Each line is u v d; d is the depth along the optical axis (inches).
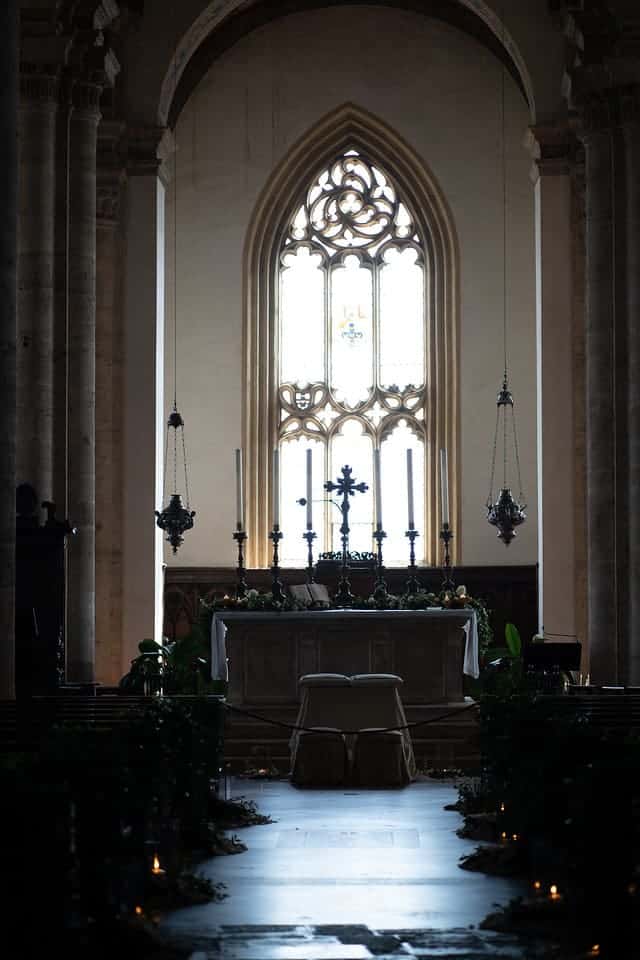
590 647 1120.2
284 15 1571.1
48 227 1032.2
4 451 791.1
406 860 596.7
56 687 885.8
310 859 600.4
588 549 1134.4
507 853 575.2
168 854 544.4
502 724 670.5
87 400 1072.2
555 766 537.6
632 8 1098.7
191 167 1562.5
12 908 390.0
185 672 1087.0
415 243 1581.0
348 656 1010.7
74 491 1065.5
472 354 1540.4
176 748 613.0
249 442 1542.8
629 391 1080.2
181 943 437.7
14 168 800.9
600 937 432.5
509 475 1523.1
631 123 1091.9
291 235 1589.6
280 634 1011.9
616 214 1106.1
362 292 1585.9
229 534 1523.1
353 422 1569.9
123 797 473.7
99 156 1298.0
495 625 1480.1
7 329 794.8
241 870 574.6
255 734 986.7
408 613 1006.4
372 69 1568.7
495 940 444.8
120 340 1310.3
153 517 1298.0
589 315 1128.2
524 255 1546.5
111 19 1126.4
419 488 1558.8
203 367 1542.8
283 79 1569.9
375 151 1578.5
